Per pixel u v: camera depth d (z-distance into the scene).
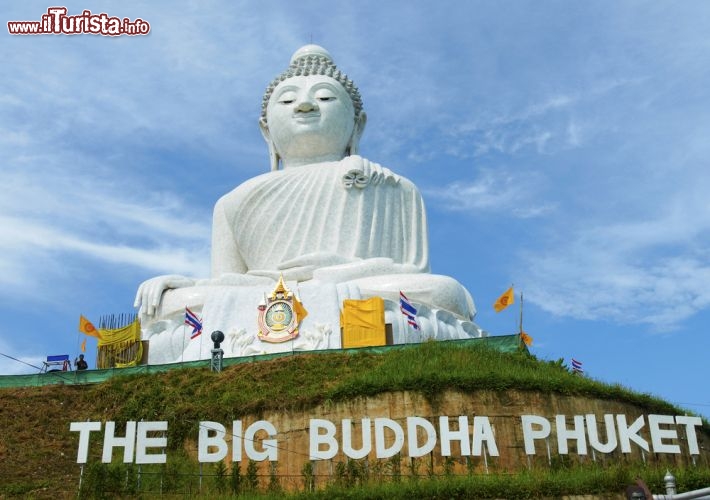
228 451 25.95
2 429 27.47
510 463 25.23
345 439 25.12
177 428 26.94
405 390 26.25
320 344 33.25
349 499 22.86
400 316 34.44
